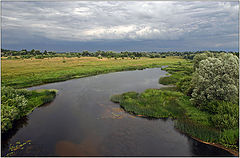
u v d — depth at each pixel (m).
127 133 13.92
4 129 13.55
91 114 17.97
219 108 15.44
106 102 22.06
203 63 19.52
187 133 13.96
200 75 18.80
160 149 11.76
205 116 16.19
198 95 18.31
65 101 22.56
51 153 11.20
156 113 17.52
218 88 16.78
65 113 18.33
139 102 21.17
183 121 15.76
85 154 11.09
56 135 13.62
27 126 15.25
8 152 11.33
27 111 18.69
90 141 12.70
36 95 23.80
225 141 12.40
